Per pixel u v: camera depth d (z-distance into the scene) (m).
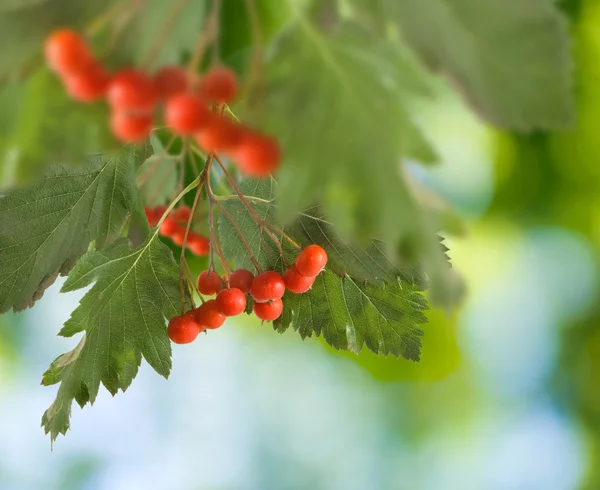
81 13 0.57
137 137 0.58
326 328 0.68
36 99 0.57
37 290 0.66
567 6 0.74
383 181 0.57
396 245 0.57
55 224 0.65
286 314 0.68
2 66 0.57
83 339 0.67
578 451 1.09
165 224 0.68
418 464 1.21
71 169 0.65
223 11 0.59
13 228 0.65
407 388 1.12
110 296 0.67
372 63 0.57
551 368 1.06
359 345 0.69
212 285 0.66
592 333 1.01
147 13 0.57
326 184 0.57
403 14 0.56
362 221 0.57
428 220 0.57
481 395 1.10
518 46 0.55
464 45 0.55
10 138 0.57
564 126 0.56
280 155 0.57
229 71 0.57
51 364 0.67
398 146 0.57
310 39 0.57
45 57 0.57
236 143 0.57
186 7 0.57
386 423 1.19
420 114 0.57
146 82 0.57
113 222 0.66
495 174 0.80
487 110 0.56
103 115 0.57
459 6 0.55
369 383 1.15
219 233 0.68
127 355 0.68
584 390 1.05
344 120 0.57
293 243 0.66
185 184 0.68
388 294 0.68
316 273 0.65
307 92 0.57
